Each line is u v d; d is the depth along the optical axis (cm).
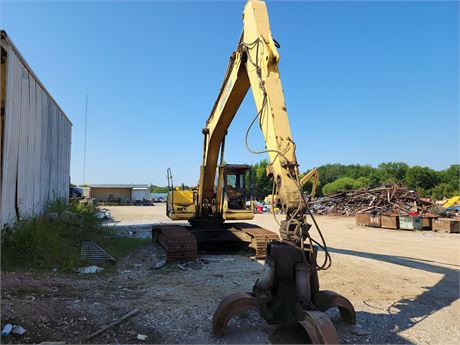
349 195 3119
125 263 957
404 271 897
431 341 489
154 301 632
